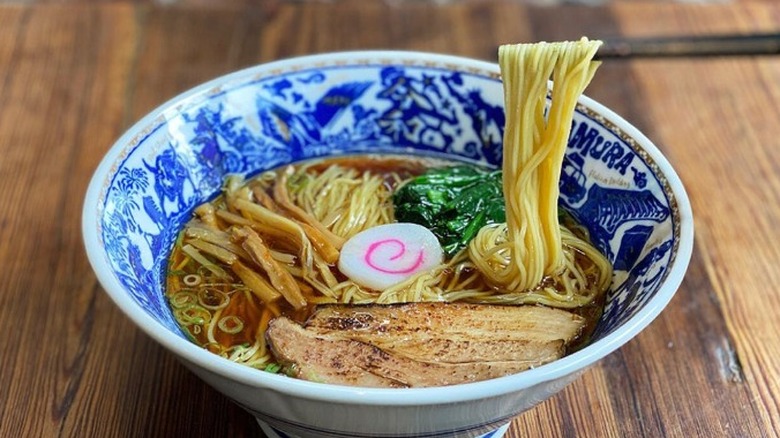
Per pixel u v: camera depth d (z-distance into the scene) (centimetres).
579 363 33
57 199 51
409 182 46
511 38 62
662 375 43
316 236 44
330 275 43
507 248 41
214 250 43
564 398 42
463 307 40
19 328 44
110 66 60
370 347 38
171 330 36
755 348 44
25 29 62
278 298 42
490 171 47
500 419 35
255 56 60
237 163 47
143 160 42
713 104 58
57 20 63
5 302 46
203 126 45
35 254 48
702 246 49
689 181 53
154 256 41
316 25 63
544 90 38
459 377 36
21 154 53
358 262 43
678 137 55
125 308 34
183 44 62
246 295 42
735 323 45
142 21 63
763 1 69
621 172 42
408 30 63
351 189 47
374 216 46
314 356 37
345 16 64
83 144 54
